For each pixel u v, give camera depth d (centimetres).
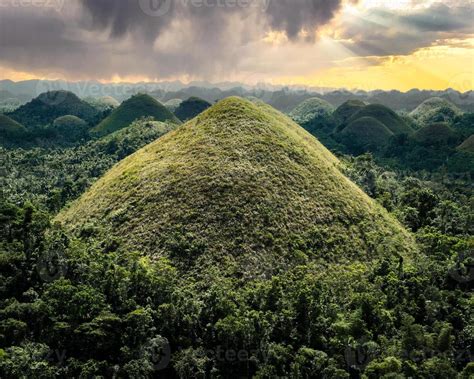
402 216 7144
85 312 3766
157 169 6291
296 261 4978
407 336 3734
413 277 4569
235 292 4275
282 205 5675
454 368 3638
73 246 4703
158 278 4134
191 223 5234
